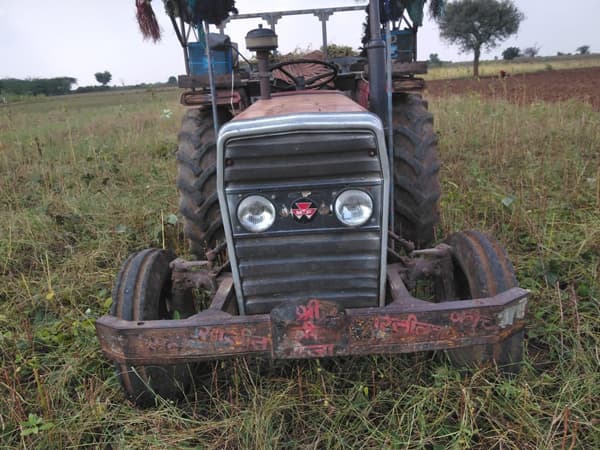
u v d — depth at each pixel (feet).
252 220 7.41
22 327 11.12
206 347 7.30
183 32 11.87
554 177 18.06
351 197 7.24
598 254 12.42
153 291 8.55
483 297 7.86
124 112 50.44
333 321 7.02
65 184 20.95
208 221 11.76
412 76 11.86
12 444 8.04
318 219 7.40
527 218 14.11
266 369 9.18
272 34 8.85
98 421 8.18
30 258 14.78
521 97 47.11
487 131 25.76
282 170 7.09
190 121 12.10
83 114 58.44
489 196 16.33
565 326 9.64
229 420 7.87
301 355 7.17
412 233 11.40
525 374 8.20
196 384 9.05
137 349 7.43
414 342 7.20
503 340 7.36
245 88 12.90
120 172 22.93
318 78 11.70
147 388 8.16
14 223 16.33
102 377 9.46
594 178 16.75
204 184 11.63
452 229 14.07
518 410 7.60
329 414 7.94
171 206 17.72
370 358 9.00
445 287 9.45
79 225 16.56
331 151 6.98
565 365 8.77
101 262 14.52
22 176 22.82
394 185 11.13
